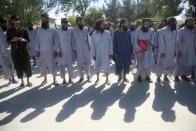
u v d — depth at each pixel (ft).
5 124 12.92
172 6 56.39
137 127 12.17
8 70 22.20
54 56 20.80
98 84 20.99
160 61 20.95
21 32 19.57
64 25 20.40
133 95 17.54
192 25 20.85
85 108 15.05
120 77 21.75
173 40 20.35
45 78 21.58
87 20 126.21
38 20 79.56
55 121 13.16
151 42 20.67
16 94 18.51
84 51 21.65
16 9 69.05
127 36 20.81
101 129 12.07
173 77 23.09
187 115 13.55
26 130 12.16
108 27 32.09
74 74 25.77
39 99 17.08
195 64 21.56
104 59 20.67
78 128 12.24
